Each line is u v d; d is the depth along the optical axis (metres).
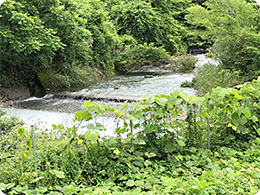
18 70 9.64
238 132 3.18
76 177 2.56
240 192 2.25
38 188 2.32
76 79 10.71
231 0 8.55
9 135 3.71
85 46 10.58
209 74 7.72
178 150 3.12
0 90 8.71
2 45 8.34
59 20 9.23
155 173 2.66
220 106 3.17
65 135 3.07
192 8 9.43
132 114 2.79
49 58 9.53
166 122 3.04
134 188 2.41
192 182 2.38
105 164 2.71
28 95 9.41
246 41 7.93
